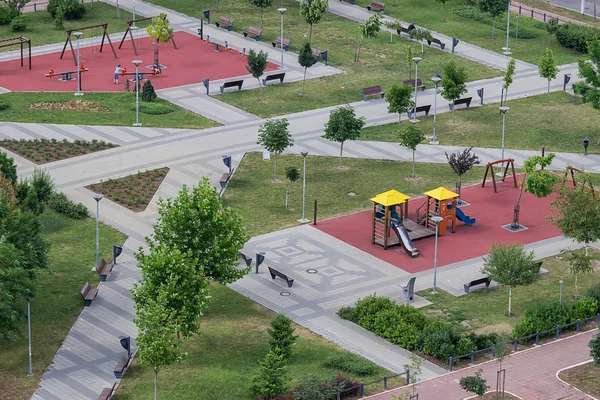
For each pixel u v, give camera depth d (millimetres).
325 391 80312
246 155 127625
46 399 81625
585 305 93312
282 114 139875
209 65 156250
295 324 93062
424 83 151250
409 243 106000
